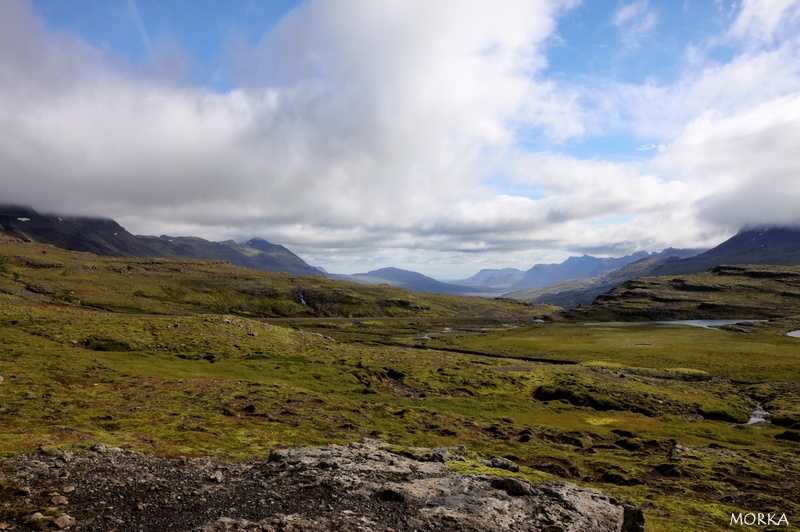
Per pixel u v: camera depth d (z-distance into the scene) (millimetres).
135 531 14883
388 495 19188
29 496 17016
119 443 27594
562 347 168000
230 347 88188
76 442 26453
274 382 66375
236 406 47750
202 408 45500
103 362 63531
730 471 42844
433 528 16438
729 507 31422
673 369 119750
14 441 25312
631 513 21266
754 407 86562
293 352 92438
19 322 82938
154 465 23078
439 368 96375
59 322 87500
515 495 20906
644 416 75875
